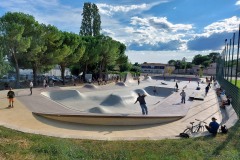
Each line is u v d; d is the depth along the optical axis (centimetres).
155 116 1592
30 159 641
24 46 2998
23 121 1477
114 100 2428
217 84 4828
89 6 5903
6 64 3319
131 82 4797
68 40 3838
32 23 3259
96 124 1542
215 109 2064
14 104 1948
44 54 3516
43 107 1939
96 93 2938
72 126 1479
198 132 1209
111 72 6103
